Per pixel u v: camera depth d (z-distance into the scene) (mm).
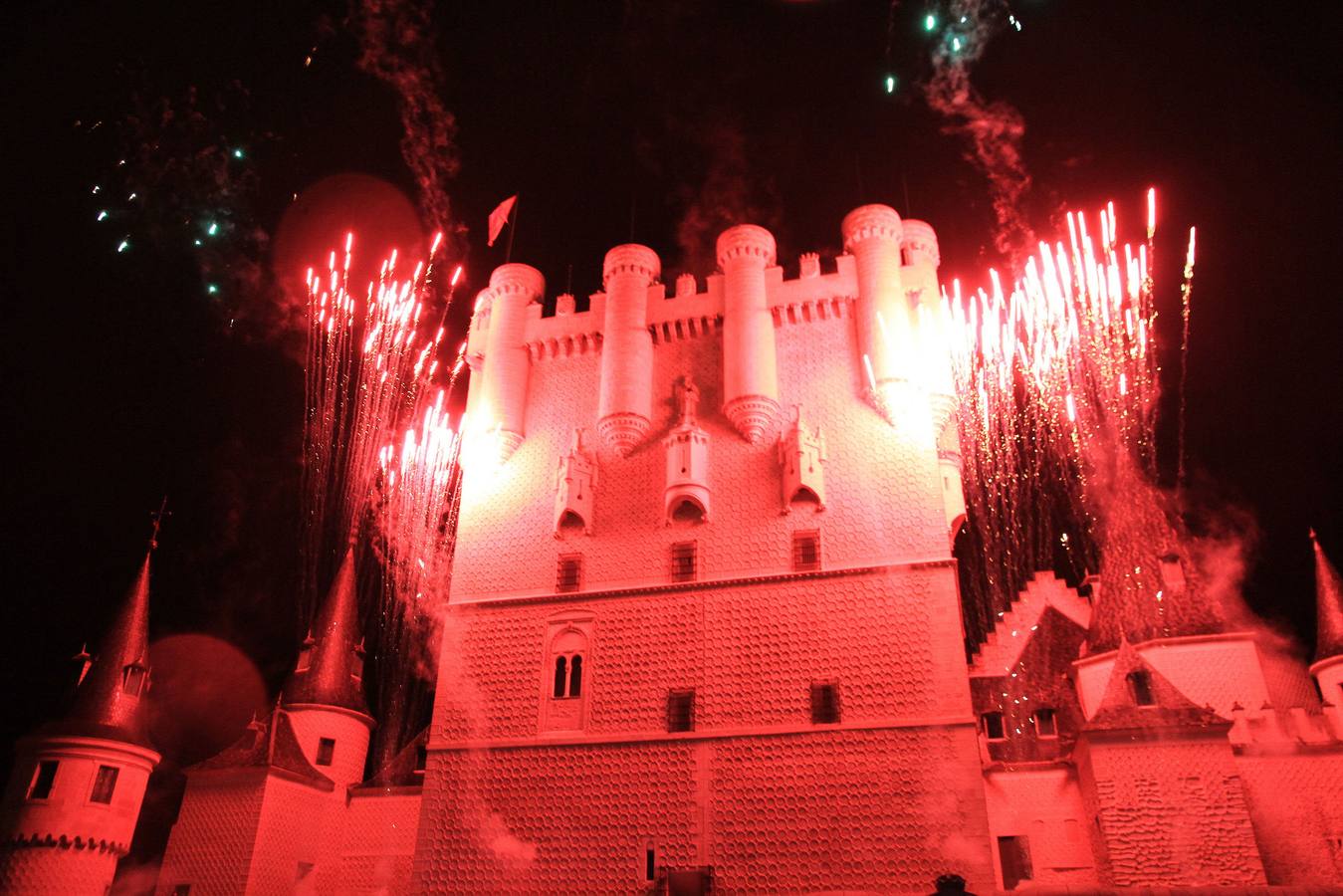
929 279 39156
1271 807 38156
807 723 33094
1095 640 45688
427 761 35812
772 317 39719
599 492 38938
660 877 32062
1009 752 44000
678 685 34812
